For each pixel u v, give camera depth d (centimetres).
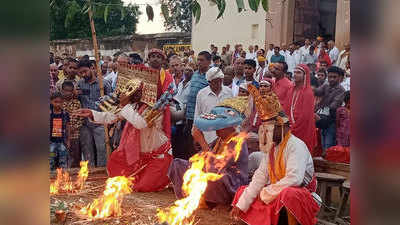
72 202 487
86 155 720
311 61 1162
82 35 1961
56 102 657
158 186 570
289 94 646
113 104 569
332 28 1426
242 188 439
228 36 1523
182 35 1750
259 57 1096
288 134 400
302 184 405
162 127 586
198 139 518
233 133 493
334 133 697
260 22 1414
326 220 477
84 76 736
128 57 693
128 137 577
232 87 689
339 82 707
